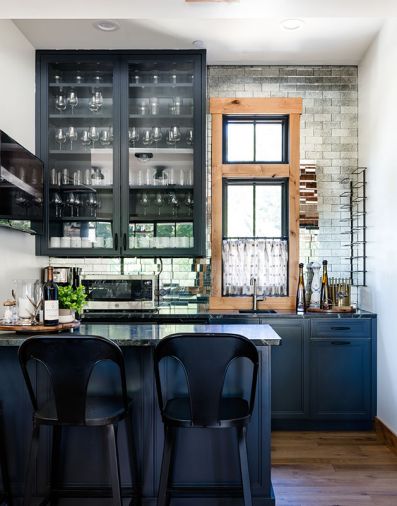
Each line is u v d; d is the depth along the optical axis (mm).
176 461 2248
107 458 2254
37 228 3443
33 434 1953
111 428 1911
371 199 3625
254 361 1871
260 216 4086
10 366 2260
